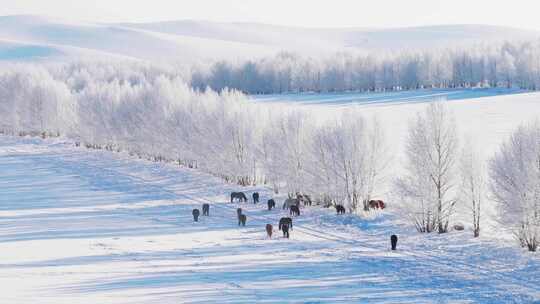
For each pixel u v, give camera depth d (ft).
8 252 148.36
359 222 178.50
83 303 101.24
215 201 222.28
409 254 143.64
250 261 139.54
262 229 177.27
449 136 166.40
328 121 209.67
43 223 188.34
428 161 165.27
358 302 108.17
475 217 156.76
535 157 142.10
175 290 113.80
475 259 136.26
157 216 199.11
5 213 205.16
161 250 152.05
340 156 196.03
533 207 139.54
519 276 123.03
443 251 144.56
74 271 128.57
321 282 121.49
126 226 183.52
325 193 202.39
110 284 117.39
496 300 109.40
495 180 148.05
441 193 164.45
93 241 162.91
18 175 293.84
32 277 121.60
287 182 223.30
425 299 110.22
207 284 118.83
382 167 198.80
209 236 168.76
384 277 125.08
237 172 252.62
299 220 186.80
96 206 217.56
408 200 168.14
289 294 112.88
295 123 225.97
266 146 242.37
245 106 268.82
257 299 108.88
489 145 265.13
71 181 274.57
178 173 281.13
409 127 176.96
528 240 141.18
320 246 154.40
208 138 272.92
